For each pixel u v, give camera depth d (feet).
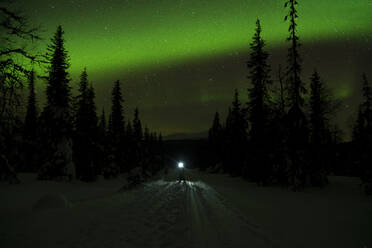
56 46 86.99
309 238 20.49
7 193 48.49
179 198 45.32
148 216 28.35
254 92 88.63
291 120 75.15
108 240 19.19
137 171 69.46
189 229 22.94
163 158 345.92
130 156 144.97
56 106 86.99
